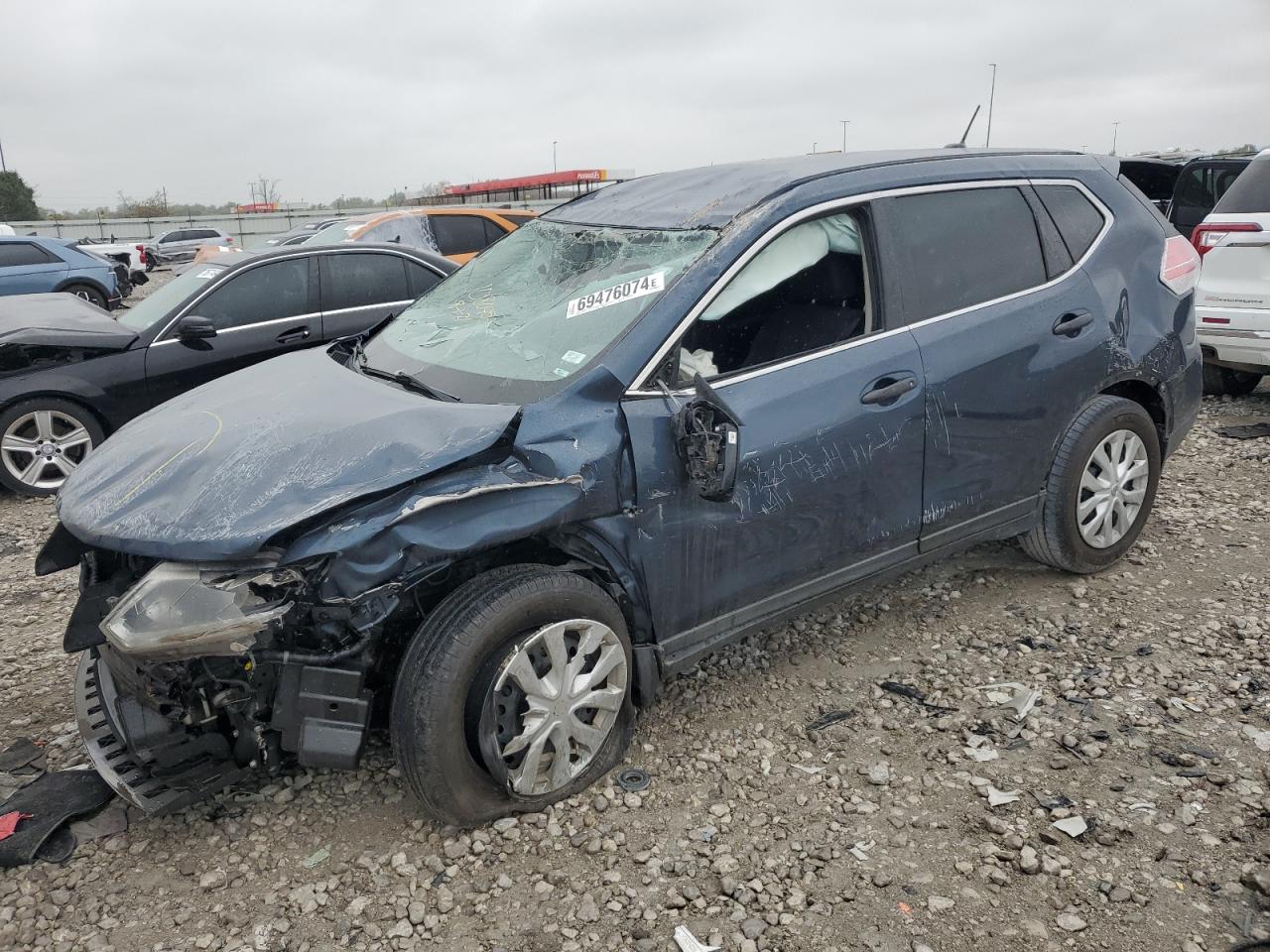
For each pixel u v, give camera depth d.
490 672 2.69
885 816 2.86
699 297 3.04
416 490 2.62
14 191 55.31
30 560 5.46
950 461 3.60
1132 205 4.29
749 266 3.16
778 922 2.46
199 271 7.33
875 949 2.36
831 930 2.43
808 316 3.30
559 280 3.50
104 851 2.84
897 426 3.39
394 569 2.53
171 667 2.61
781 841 2.77
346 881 2.69
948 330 3.54
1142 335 4.15
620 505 2.88
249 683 2.66
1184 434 4.55
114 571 3.19
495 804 2.82
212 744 2.76
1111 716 3.31
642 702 3.10
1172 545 4.73
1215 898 2.46
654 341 2.96
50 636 4.35
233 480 2.65
